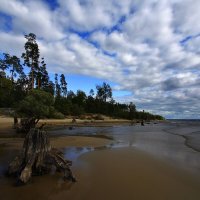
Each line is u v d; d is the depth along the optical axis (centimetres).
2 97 6347
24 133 2650
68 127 4512
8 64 8519
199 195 797
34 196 745
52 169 1038
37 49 7025
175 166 1209
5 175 955
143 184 892
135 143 2202
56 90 11419
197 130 4919
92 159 1316
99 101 12069
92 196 757
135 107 13488
